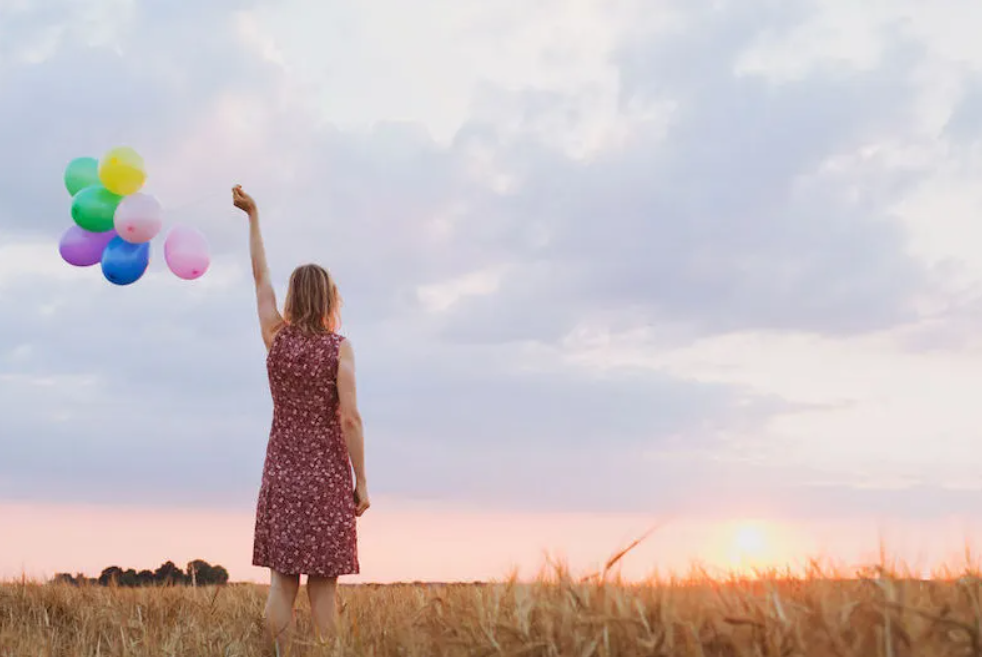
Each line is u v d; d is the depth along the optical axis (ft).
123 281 18.45
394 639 10.68
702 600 8.71
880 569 8.25
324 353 15.16
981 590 8.18
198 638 15.42
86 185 18.76
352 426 15.25
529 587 10.16
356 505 15.56
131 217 17.26
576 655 8.37
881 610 7.55
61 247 18.70
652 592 9.09
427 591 12.50
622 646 8.31
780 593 8.80
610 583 9.70
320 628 14.84
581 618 8.63
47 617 16.98
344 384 15.19
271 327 15.84
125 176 17.67
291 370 15.10
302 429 15.20
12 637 15.23
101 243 18.76
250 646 15.03
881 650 7.18
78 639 15.92
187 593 19.79
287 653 13.35
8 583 20.15
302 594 20.30
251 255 16.25
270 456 15.35
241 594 20.27
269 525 15.06
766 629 7.74
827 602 8.02
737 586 9.05
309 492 14.98
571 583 9.71
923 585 8.64
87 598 19.56
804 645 7.42
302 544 14.82
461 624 9.88
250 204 16.29
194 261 17.83
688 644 7.91
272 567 14.88
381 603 15.53
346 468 15.43
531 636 8.93
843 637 7.60
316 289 15.46
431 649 10.16
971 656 6.97
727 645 8.05
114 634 16.39
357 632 11.26
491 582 10.80
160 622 16.63
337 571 14.92
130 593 19.86
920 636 7.19
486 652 9.05
